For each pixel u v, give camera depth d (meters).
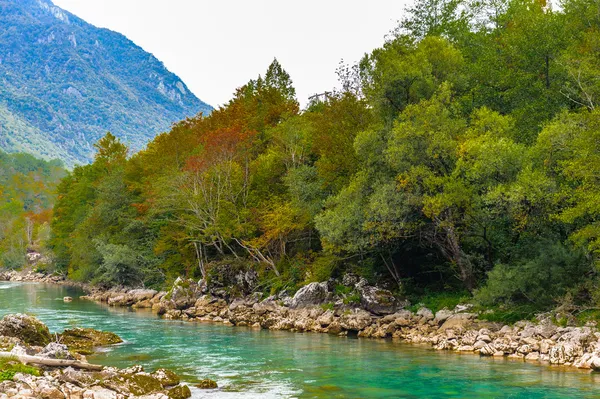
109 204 83.00
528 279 32.53
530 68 44.75
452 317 34.88
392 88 42.47
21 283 110.88
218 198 57.00
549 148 33.81
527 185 32.28
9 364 22.06
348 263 45.94
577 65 39.88
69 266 106.06
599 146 29.58
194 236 62.00
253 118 71.81
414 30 58.88
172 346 33.59
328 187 52.19
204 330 41.34
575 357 26.48
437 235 41.94
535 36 43.94
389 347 32.72
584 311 30.33
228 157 60.50
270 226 50.97
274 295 47.62
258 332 40.22
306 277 47.69
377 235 39.72
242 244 56.03
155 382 21.91
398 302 39.53
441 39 45.81
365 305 39.59
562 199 33.06
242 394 21.66
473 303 35.72
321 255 49.38
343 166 48.94
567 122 34.00
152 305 59.75
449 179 36.88
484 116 37.94
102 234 82.44
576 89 41.50
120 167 92.00
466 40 52.31
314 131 56.75
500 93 44.44
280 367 27.00
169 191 61.38
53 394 19.17
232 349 32.38
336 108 51.44
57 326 43.00
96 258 80.69
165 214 69.56
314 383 23.52
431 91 42.16
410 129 36.94
